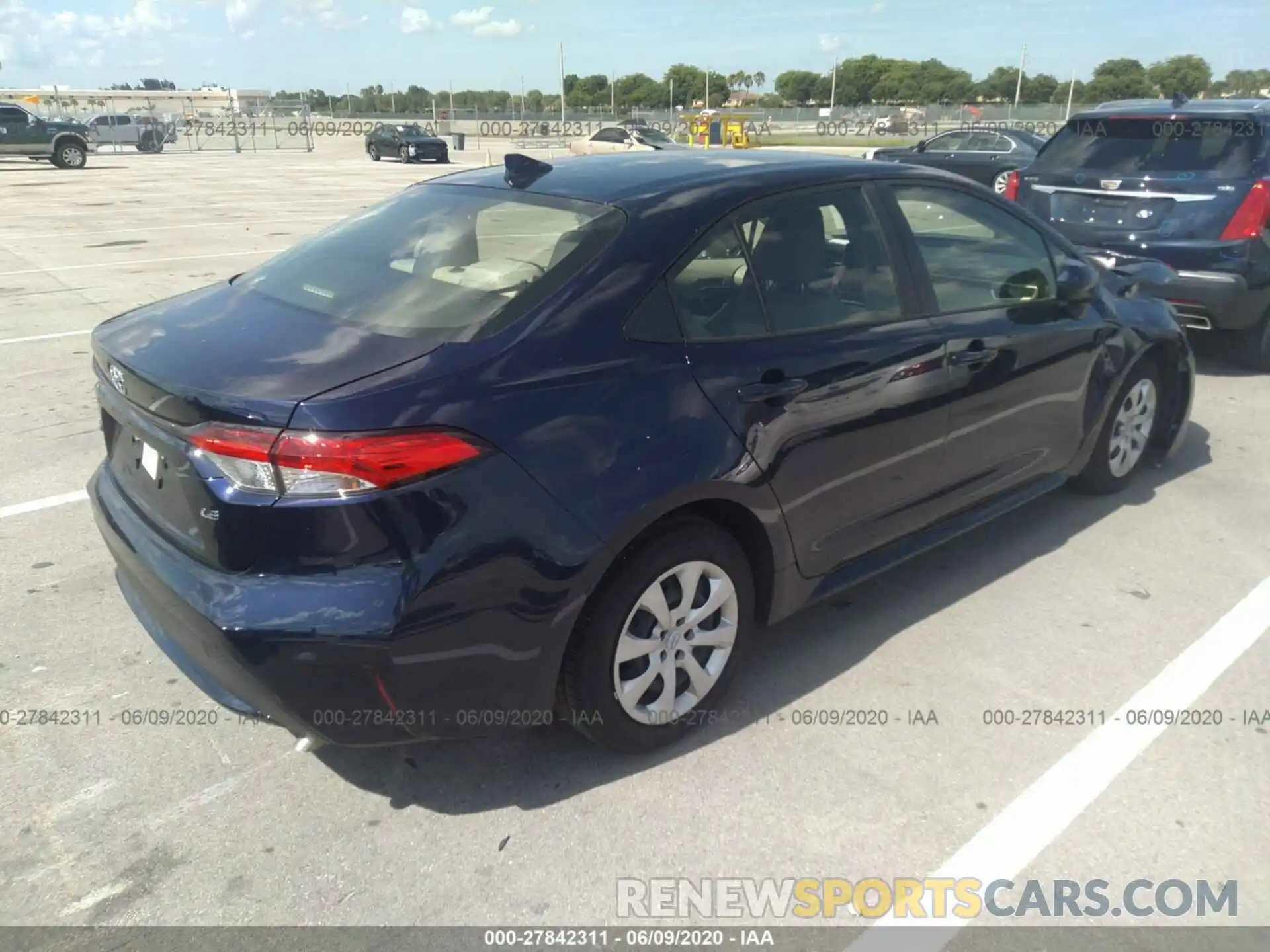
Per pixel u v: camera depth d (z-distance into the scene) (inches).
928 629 150.0
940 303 145.9
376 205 151.0
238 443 93.3
